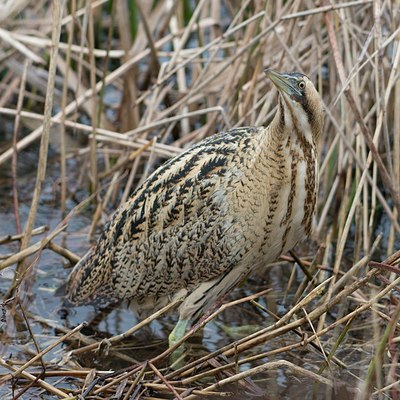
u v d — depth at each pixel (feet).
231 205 29.63
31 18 47.88
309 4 37.04
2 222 39.14
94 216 37.70
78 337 31.17
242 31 41.70
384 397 26.17
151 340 31.55
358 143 34.45
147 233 31.07
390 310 29.84
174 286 31.40
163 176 30.94
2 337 31.09
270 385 27.66
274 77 28.53
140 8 41.65
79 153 42.63
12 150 39.50
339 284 28.37
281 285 34.60
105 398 26.20
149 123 40.45
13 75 46.73
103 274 32.14
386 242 36.68
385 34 36.83
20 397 27.20
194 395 26.11
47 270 35.55
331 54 36.70
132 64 41.88
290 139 28.86
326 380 26.53
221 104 38.78
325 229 37.40
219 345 30.86
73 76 44.34
